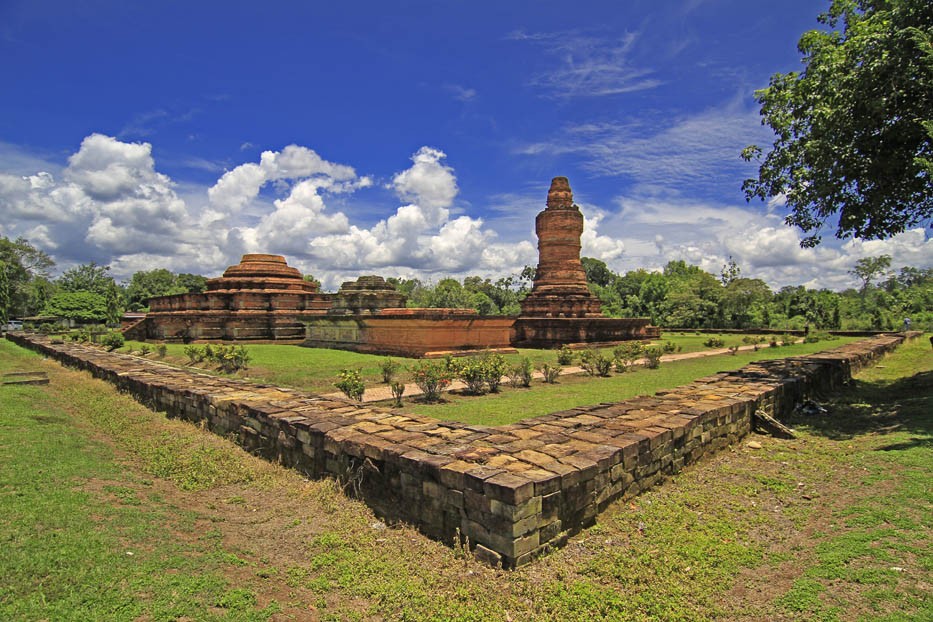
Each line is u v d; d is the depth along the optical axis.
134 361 15.80
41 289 68.06
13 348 28.02
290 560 4.54
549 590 4.04
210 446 7.80
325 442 6.38
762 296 52.97
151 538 4.59
